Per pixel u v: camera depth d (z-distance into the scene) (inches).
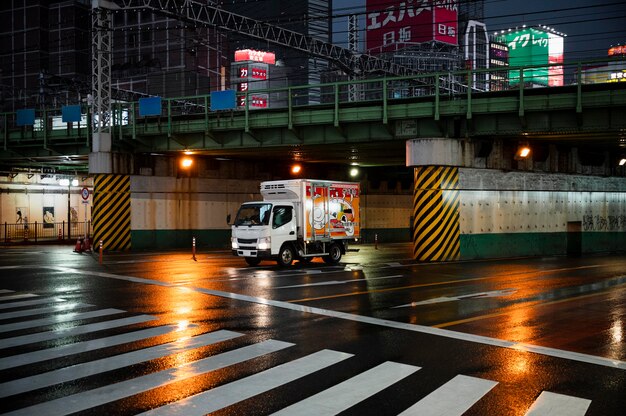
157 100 1275.8
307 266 946.7
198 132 1255.5
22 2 3767.2
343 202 1007.6
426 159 1042.1
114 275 797.9
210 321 466.9
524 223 1186.0
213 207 1568.7
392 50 6245.1
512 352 369.7
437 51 5679.1
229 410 262.1
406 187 1988.2
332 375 317.4
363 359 351.3
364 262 1034.7
